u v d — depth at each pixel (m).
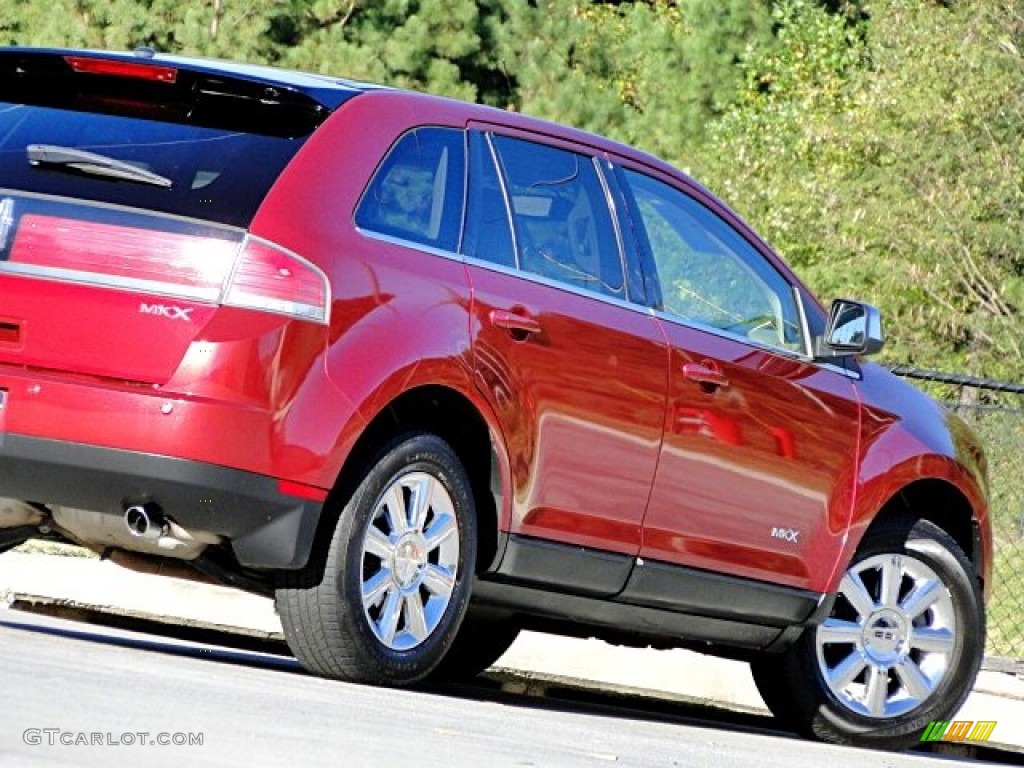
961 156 83.44
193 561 17.98
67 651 17.17
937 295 82.69
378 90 18.58
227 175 17.34
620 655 26.67
